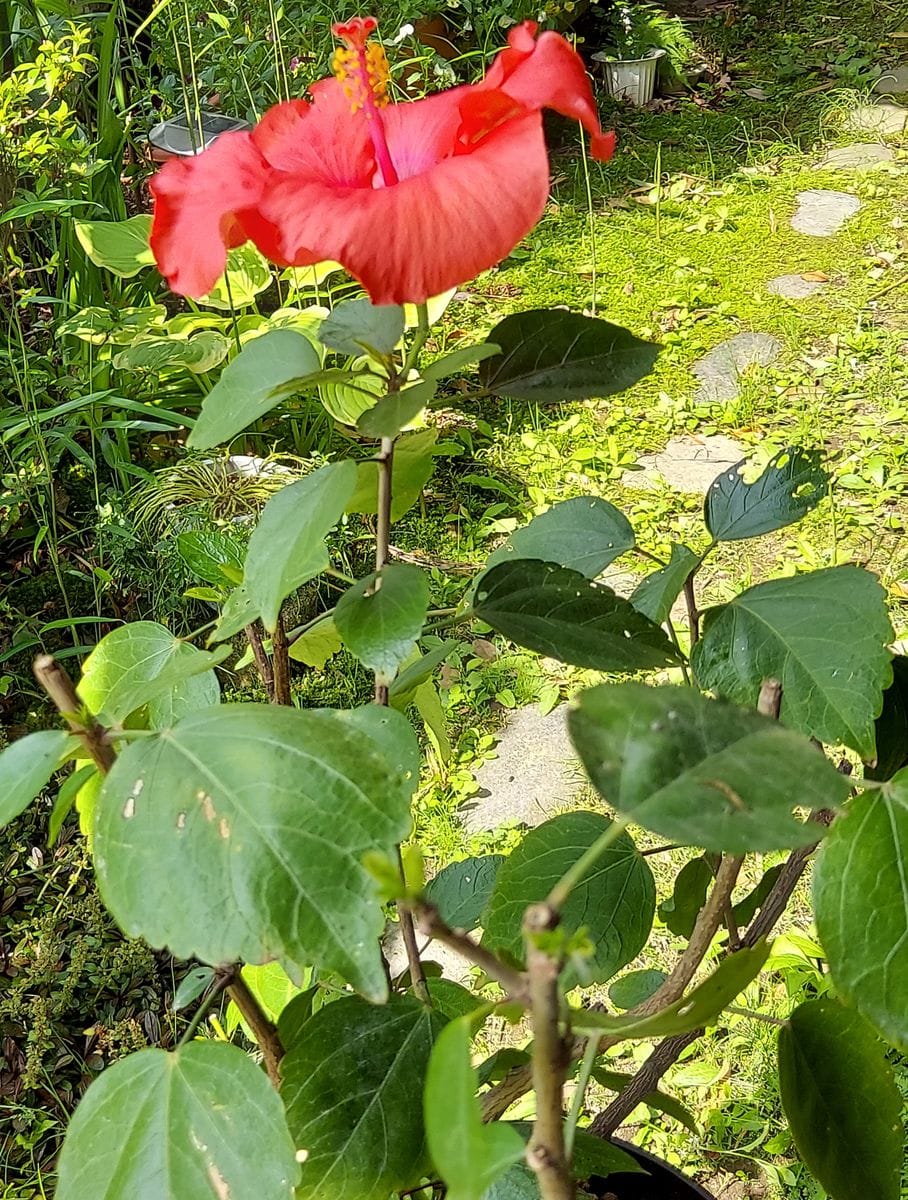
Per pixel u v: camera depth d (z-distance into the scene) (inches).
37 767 11.6
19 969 33.9
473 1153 7.9
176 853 10.8
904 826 11.7
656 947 34.8
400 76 65.5
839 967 11.6
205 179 13.6
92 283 51.4
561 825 16.9
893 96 90.8
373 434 12.3
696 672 14.6
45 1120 30.7
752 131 86.7
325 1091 13.8
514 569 14.7
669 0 109.7
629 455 56.1
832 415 58.2
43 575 46.6
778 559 49.9
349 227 11.7
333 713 14.8
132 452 52.0
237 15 61.0
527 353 14.8
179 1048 12.4
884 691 15.6
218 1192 11.6
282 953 10.7
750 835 9.1
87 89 54.0
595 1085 31.5
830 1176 15.3
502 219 11.8
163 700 16.7
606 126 88.4
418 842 39.1
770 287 68.2
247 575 13.9
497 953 13.3
